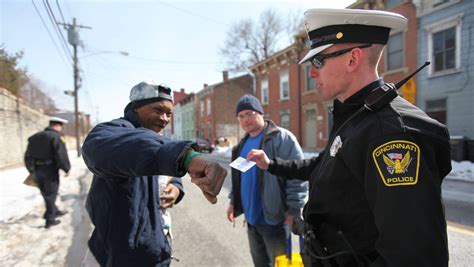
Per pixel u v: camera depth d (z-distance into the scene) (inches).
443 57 389.4
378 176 32.5
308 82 653.3
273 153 83.4
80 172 428.8
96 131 41.4
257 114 90.1
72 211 201.5
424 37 407.5
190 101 1512.1
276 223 82.7
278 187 81.7
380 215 31.4
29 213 191.6
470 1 356.2
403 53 435.2
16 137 462.3
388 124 34.1
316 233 44.1
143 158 32.9
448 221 155.4
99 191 51.4
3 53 360.5
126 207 50.1
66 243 137.7
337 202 39.3
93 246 59.4
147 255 53.3
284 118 734.5
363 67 42.3
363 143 35.7
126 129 40.3
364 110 38.5
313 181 47.2
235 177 96.1
